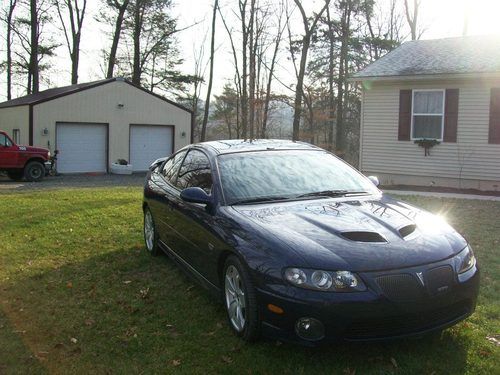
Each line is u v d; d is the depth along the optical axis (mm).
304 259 3359
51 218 8531
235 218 4016
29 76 36469
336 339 3264
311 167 4969
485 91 13500
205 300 4684
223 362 3518
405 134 14844
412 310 3297
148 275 5477
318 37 32188
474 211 9758
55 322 4227
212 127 45719
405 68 14523
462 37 16875
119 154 25078
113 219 8430
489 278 5328
